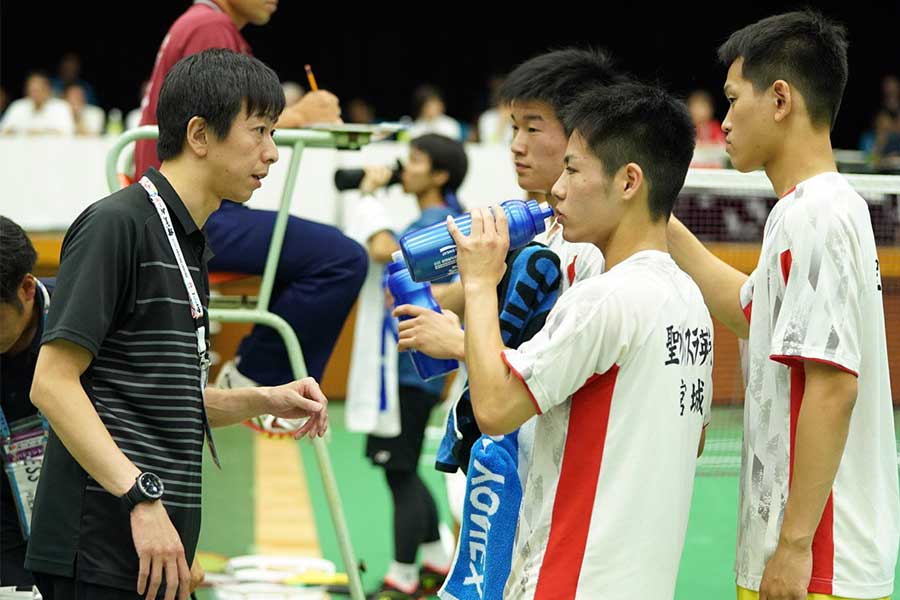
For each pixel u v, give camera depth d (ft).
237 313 10.35
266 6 11.53
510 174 28.32
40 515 7.24
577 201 6.97
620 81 8.53
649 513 6.66
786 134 7.57
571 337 6.51
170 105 7.40
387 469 14.19
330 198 26.18
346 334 25.53
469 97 62.95
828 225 7.18
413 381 14.25
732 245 14.99
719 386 15.71
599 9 61.72
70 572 7.11
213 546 15.69
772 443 7.43
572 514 6.68
